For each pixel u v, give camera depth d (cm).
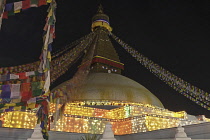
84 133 1952
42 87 1243
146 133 1884
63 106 1662
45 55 1234
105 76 2919
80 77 1956
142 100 2666
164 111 2634
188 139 1081
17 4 1105
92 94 2578
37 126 1027
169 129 1734
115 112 2478
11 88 1210
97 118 2236
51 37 1257
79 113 2303
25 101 1284
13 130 1666
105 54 3253
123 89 2700
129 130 2202
